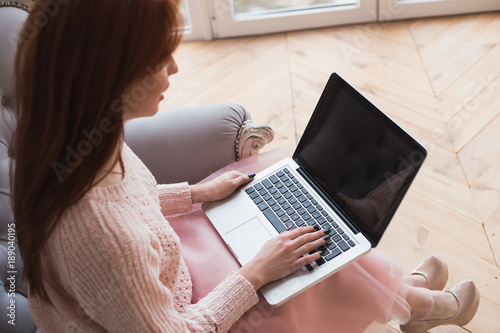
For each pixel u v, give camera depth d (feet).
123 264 2.39
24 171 2.37
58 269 2.47
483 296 4.56
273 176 3.78
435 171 5.59
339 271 3.43
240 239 3.48
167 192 3.62
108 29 2.17
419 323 4.10
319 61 7.16
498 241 4.93
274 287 3.15
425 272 4.30
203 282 3.33
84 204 2.38
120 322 2.51
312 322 3.26
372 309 3.37
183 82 7.13
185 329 2.76
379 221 3.27
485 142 5.80
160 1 2.25
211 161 4.05
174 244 2.85
